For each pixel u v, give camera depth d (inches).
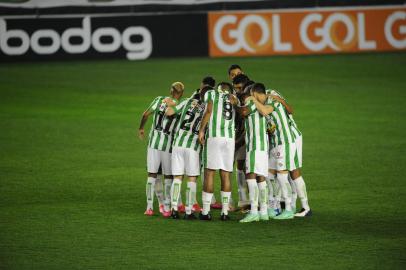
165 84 3304.6
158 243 1391.5
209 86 1590.8
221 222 1542.8
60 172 2023.9
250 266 1256.8
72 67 3622.0
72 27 3700.8
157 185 1628.9
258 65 3654.0
